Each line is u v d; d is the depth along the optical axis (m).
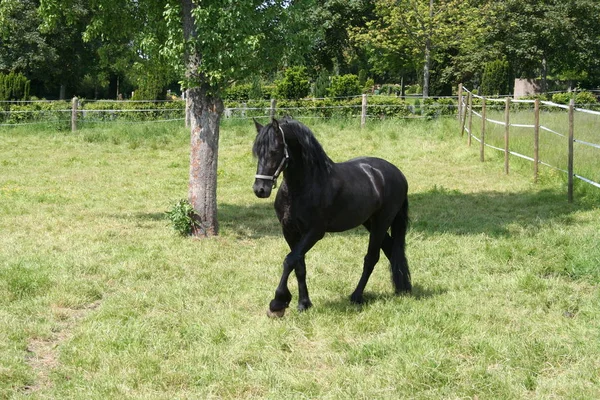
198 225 9.71
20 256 8.22
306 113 24.98
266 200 13.17
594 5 34.41
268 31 9.74
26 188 14.04
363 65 55.59
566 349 5.19
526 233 9.39
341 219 6.17
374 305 6.36
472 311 6.20
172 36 9.19
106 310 6.27
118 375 4.83
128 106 24.89
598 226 9.47
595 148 14.01
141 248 8.86
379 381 4.71
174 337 5.58
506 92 33.53
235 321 5.97
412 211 11.59
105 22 10.56
